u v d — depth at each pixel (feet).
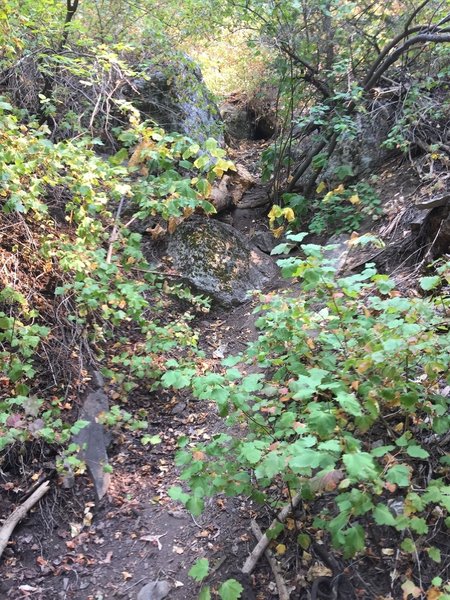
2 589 9.16
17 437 10.06
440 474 9.13
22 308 11.86
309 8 19.20
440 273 9.22
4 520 10.03
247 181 22.43
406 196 17.30
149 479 11.50
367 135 20.45
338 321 9.41
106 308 12.34
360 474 6.33
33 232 14.11
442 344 8.10
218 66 28.35
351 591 8.34
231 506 10.39
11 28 13.93
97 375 13.10
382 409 10.09
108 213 13.10
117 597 9.12
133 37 19.25
